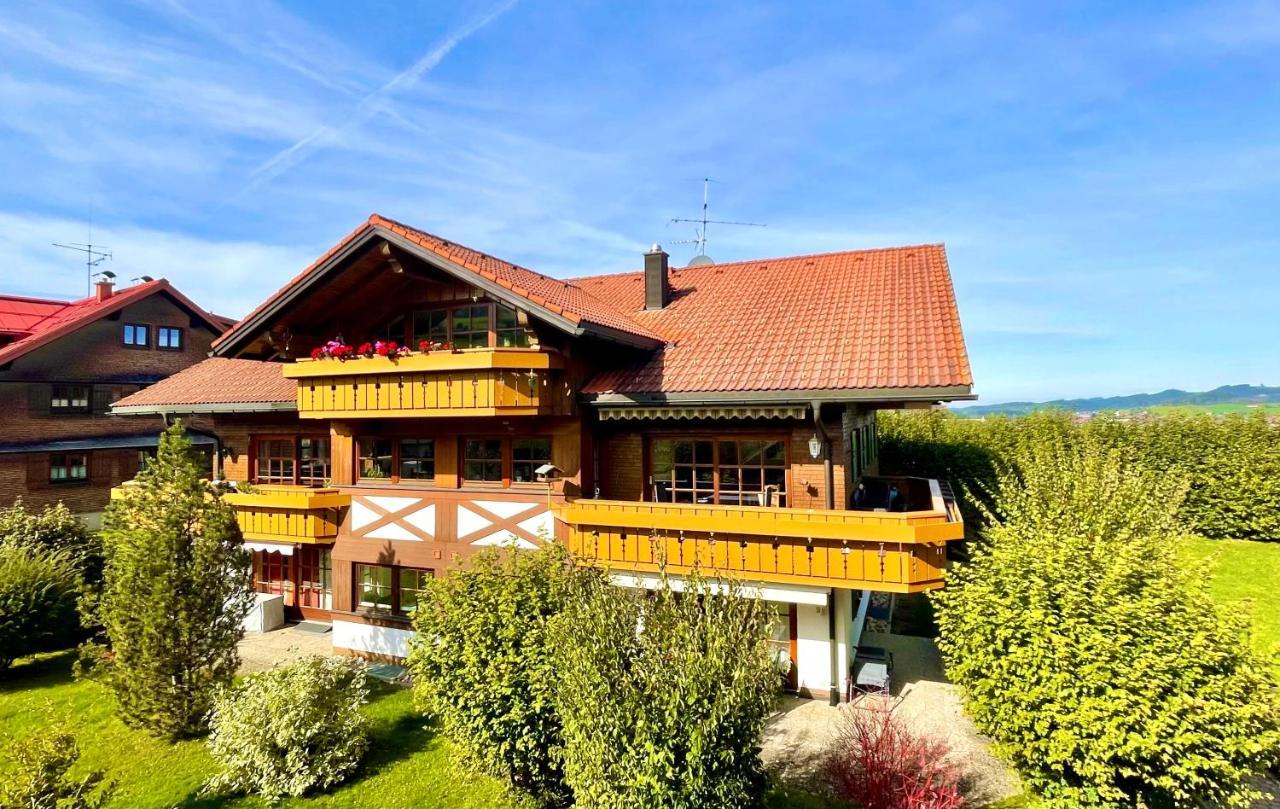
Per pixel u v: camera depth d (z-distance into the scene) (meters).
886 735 8.20
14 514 16.83
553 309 11.12
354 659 13.41
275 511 14.92
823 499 11.43
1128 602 7.23
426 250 11.89
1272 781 8.79
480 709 8.21
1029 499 11.19
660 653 7.18
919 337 11.52
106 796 8.10
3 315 27.80
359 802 8.90
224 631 11.08
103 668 10.87
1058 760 7.16
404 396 12.49
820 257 16.84
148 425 27.98
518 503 13.03
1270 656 7.52
